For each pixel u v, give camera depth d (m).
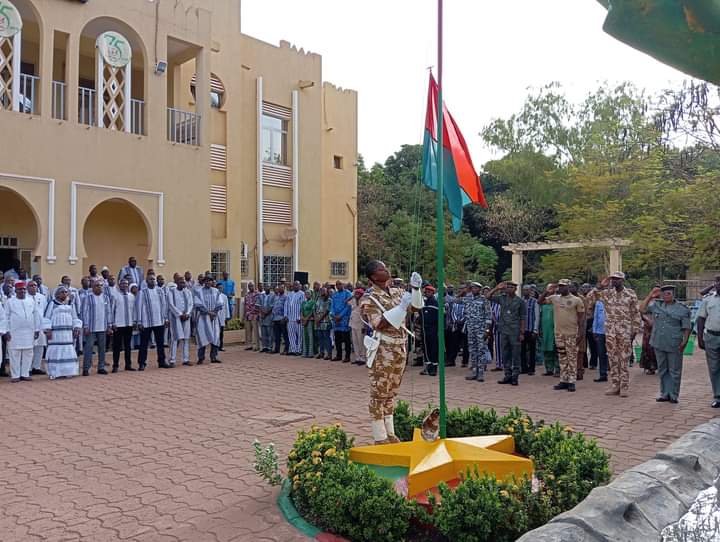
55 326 11.75
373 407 5.70
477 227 33.75
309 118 22.20
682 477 2.64
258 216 20.44
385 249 30.70
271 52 21.09
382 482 4.33
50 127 14.48
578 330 10.63
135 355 15.28
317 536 4.31
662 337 9.31
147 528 4.57
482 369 11.58
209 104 17.62
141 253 18.25
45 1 14.48
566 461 4.56
